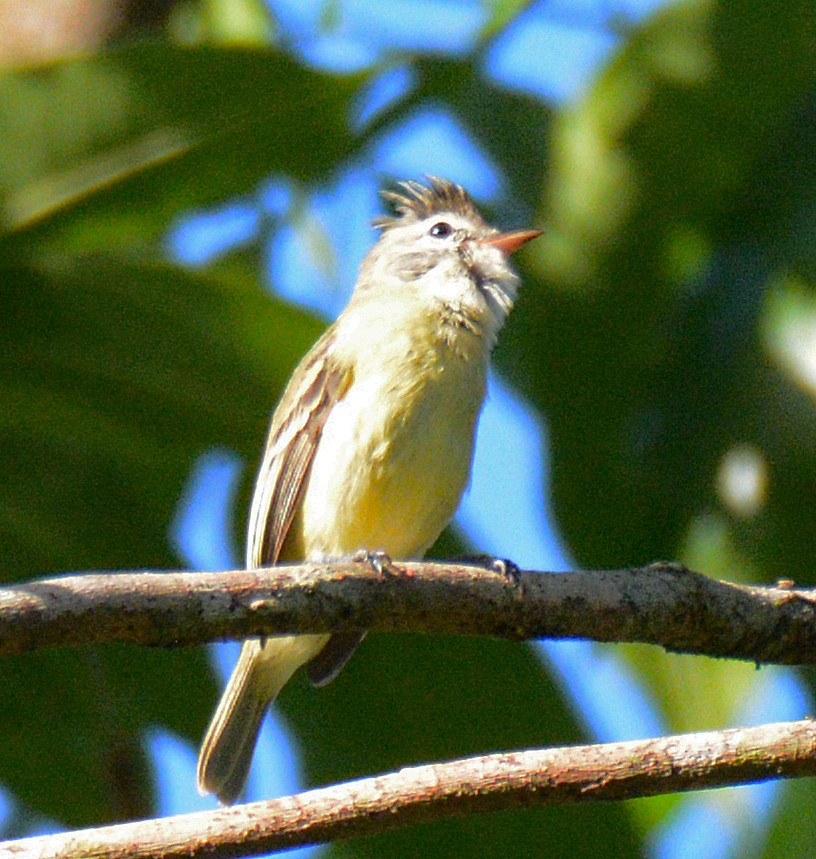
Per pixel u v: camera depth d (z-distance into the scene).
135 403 10.69
